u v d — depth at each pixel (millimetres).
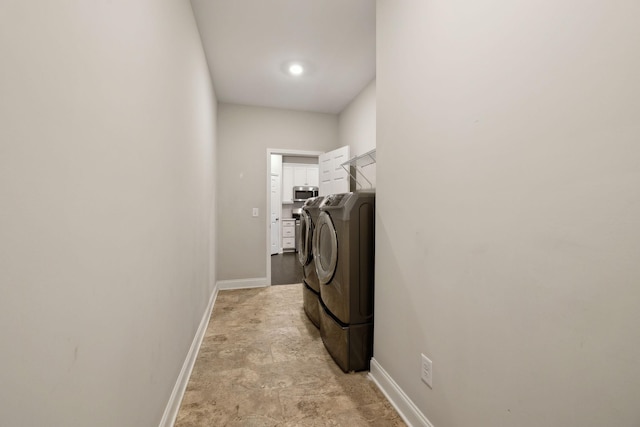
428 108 1307
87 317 709
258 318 2877
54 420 583
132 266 989
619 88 633
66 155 630
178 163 1639
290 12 2162
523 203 858
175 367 1542
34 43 536
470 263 1064
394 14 1586
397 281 1564
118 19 886
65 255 625
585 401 705
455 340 1140
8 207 475
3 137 466
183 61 1781
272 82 3375
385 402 1608
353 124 3871
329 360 2066
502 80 925
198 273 2275
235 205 4031
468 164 1072
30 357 521
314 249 2564
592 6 681
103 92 792
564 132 744
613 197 646
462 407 1103
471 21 1055
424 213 1339
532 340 835
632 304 616
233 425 1432
